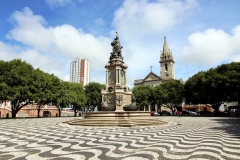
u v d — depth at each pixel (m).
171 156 6.70
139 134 12.44
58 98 43.94
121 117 20.22
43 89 38.78
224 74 40.06
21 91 33.72
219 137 10.94
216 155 6.77
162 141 9.70
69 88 50.69
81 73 123.38
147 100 57.62
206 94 42.38
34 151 7.49
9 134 12.77
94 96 57.66
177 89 53.59
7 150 7.66
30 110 57.31
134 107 23.20
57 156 6.70
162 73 83.88
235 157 6.50
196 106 75.19
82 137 11.23
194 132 13.45
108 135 12.01
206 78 43.06
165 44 86.06
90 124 18.56
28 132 13.89
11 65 34.88
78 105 53.53
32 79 35.69
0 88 32.06
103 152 7.33
